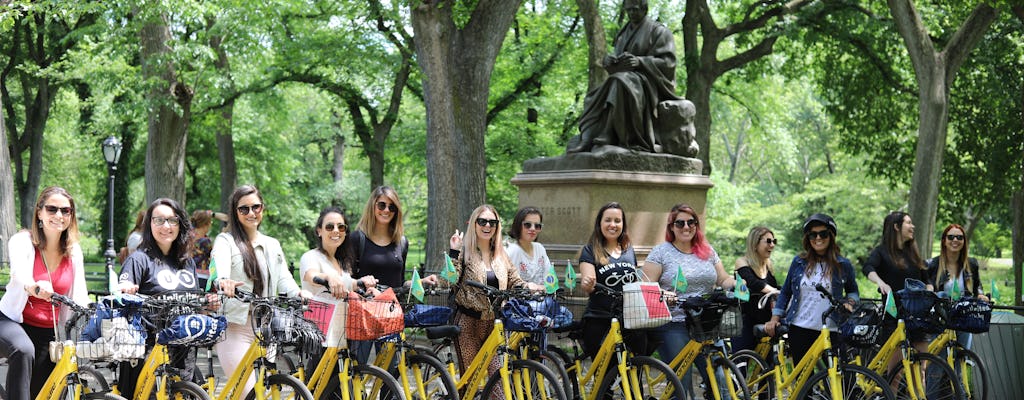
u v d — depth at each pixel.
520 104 30.11
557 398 6.72
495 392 7.04
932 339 8.60
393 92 29.97
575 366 7.82
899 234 8.61
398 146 32.00
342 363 6.53
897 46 26.98
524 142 30.45
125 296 5.98
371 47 25.39
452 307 7.66
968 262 8.69
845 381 7.24
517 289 7.20
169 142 22.95
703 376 7.51
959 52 20.42
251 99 28.98
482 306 7.50
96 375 6.82
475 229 7.62
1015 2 19.53
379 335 6.45
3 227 18.64
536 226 8.24
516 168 31.31
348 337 6.41
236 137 33.59
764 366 8.07
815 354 7.43
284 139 41.03
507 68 29.30
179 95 22.58
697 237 8.06
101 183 43.12
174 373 6.30
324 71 29.00
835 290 7.73
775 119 35.69
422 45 15.94
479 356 7.20
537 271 8.27
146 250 6.69
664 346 7.62
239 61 26.73
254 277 6.86
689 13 26.09
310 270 7.00
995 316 9.73
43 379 6.52
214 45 25.50
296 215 46.75
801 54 28.81
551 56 28.94
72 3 17.98
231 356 6.72
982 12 20.16
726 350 8.17
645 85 13.58
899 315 7.90
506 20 17.66
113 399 6.04
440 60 15.95
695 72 26.16
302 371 6.60
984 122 26.50
